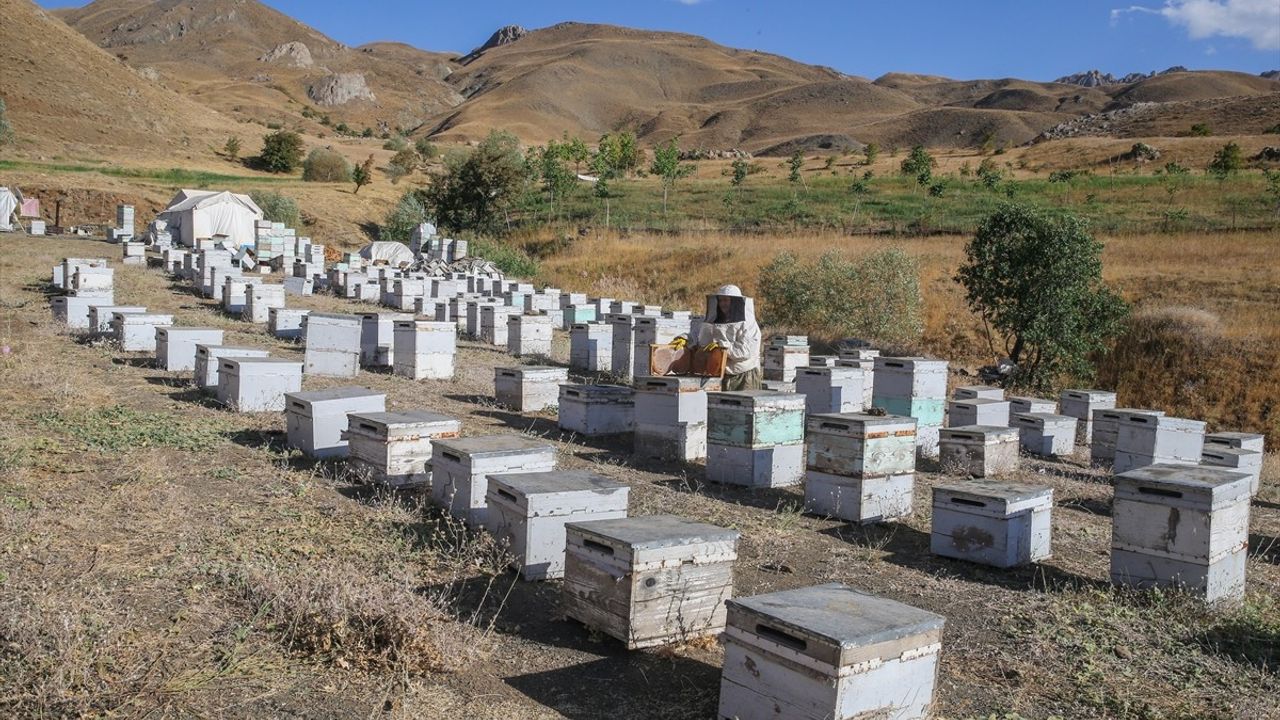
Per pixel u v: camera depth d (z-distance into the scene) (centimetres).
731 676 530
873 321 3003
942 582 835
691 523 681
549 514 758
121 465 985
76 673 535
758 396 1117
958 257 3847
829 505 1025
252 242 4912
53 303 2056
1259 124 10750
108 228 4572
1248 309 2905
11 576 666
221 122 11738
